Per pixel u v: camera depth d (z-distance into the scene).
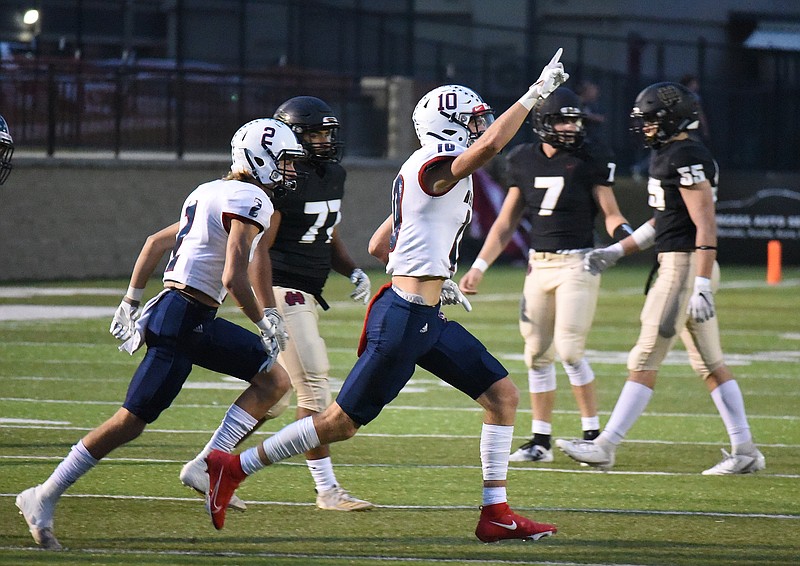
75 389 30.72
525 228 70.94
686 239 22.66
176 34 76.00
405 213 17.09
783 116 77.25
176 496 20.19
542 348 24.28
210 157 63.94
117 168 60.34
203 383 32.72
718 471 23.00
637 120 23.14
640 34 87.06
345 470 22.64
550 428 24.78
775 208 73.12
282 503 19.97
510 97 74.62
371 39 77.62
